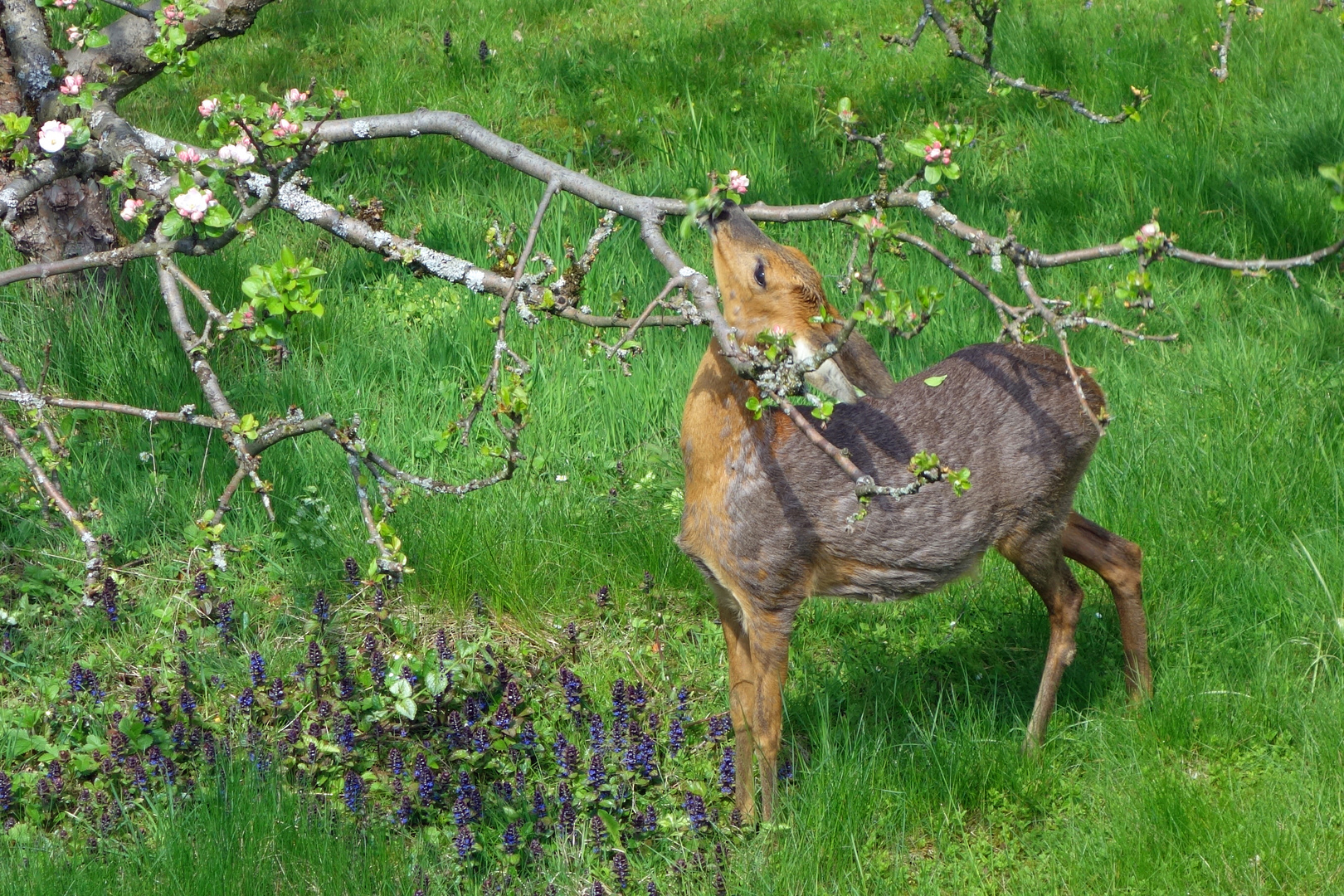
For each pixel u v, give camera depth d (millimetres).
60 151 7750
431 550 10234
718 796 8430
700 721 8969
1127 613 8922
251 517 10594
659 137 16047
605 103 16969
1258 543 10133
